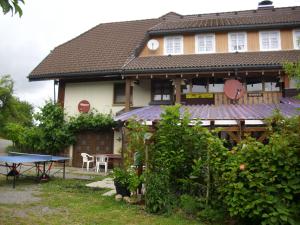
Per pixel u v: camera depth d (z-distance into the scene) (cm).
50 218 876
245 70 1967
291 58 1995
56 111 2384
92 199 1135
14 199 1122
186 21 2644
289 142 803
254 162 817
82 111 2375
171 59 2236
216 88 2167
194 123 1119
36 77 2430
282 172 782
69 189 1334
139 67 2086
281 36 2250
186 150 1044
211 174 913
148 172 1005
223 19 2556
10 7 473
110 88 2388
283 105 1764
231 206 809
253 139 868
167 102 2192
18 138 2536
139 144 1078
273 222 743
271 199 757
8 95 3750
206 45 2347
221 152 898
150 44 2386
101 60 2448
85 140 2362
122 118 1600
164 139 1041
